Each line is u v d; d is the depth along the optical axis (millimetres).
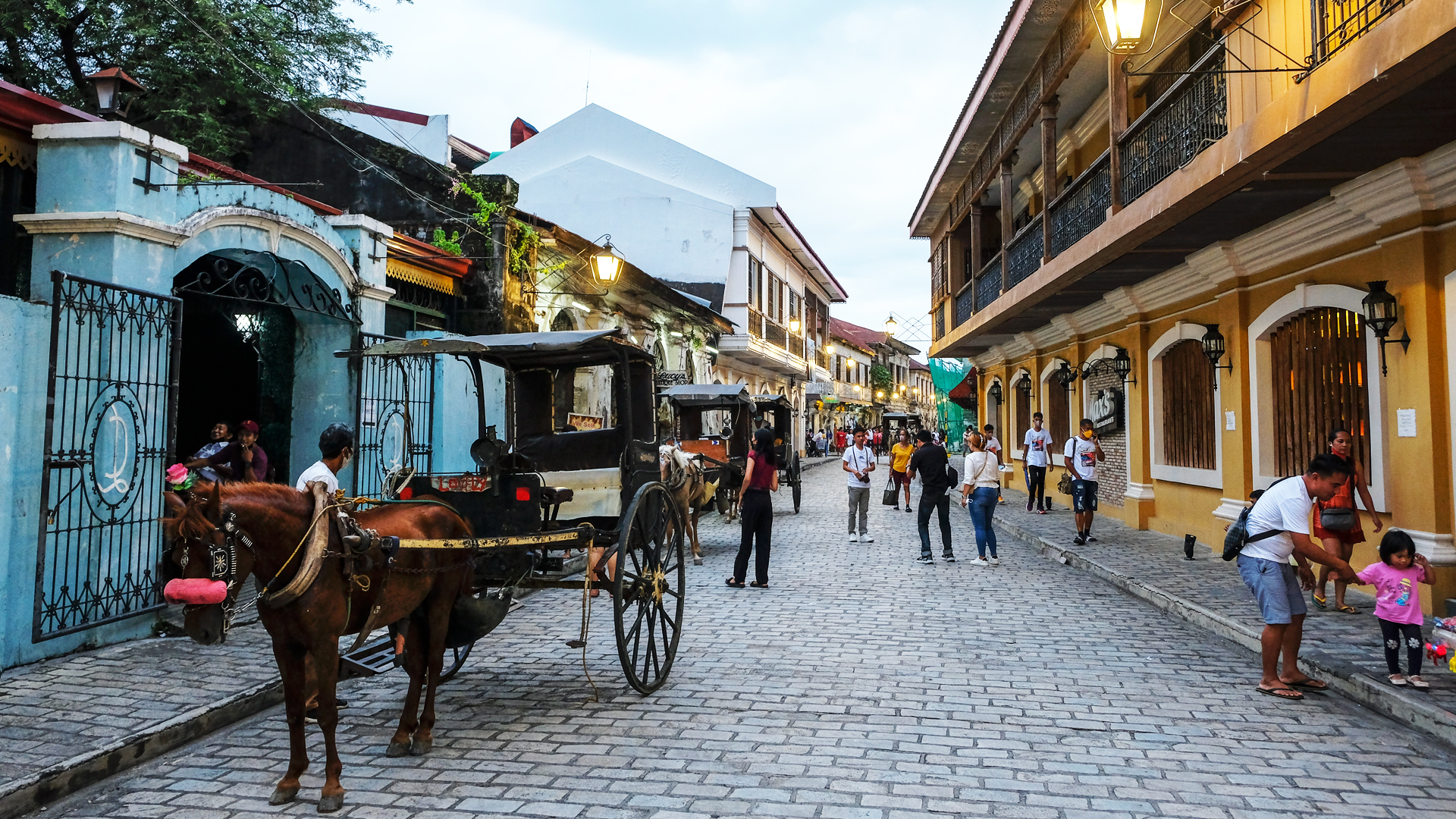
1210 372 11375
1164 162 8680
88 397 6023
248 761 4426
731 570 10578
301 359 8945
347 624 4039
